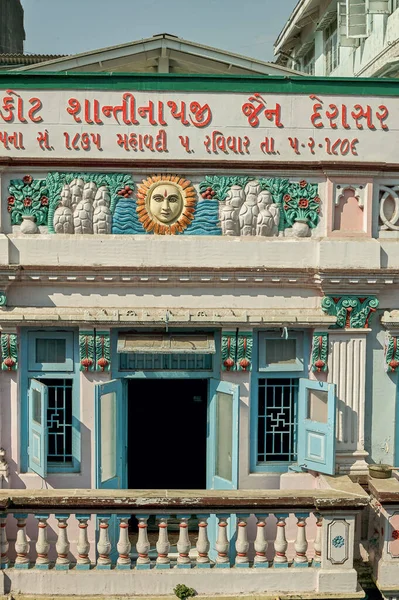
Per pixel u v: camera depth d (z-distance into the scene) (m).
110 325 7.56
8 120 7.63
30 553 7.68
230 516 7.33
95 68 10.93
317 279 7.68
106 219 7.69
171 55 10.78
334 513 6.86
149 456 10.70
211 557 7.69
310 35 16.98
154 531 8.65
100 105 7.65
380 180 7.91
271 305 7.86
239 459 7.89
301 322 7.66
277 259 7.77
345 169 7.71
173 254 7.70
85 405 7.80
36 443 7.64
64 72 7.58
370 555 7.50
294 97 7.77
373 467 7.60
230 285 7.79
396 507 7.07
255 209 7.77
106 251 7.65
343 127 7.82
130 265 7.65
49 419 7.98
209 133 7.74
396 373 8.05
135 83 7.66
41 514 6.84
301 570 6.91
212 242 7.72
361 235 7.85
